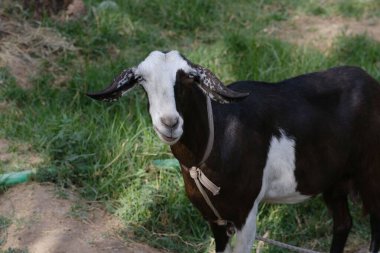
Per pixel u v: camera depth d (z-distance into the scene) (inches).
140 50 334.3
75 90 300.0
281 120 210.5
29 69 311.7
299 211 266.4
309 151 214.4
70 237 230.2
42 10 339.6
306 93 217.6
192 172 199.3
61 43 324.8
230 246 222.2
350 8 387.2
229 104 203.5
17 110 287.4
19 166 257.9
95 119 284.2
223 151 199.0
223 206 205.2
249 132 203.5
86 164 260.7
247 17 371.2
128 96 296.5
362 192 230.5
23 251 222.2
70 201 247.1
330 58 335.9
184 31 356.2
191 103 187.8
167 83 178.5
